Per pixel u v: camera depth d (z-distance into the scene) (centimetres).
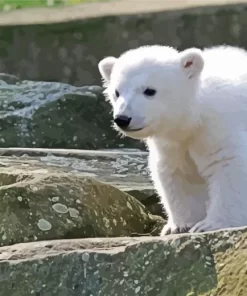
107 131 1585
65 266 603
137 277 593
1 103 1573
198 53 771
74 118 1559
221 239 604
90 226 773
